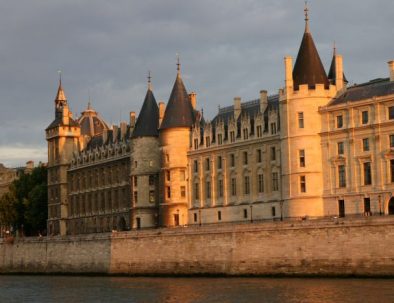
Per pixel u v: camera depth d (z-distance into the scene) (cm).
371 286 9306
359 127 12444
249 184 14525
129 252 13650
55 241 15375
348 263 10600
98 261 14262
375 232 10350
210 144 15388
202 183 15525
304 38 13575
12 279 14325
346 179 12631
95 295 10125
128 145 18512
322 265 10888
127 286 11194
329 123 12925
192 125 16062
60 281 13062
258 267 11662
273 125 14050
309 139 13025
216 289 10000
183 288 10394
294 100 13175
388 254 10206
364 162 12419
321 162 13000
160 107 16812
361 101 12444
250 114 15162
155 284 11300
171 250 12925
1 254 16725
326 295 8662
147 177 16825
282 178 13362
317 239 10975
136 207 16875
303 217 12812
